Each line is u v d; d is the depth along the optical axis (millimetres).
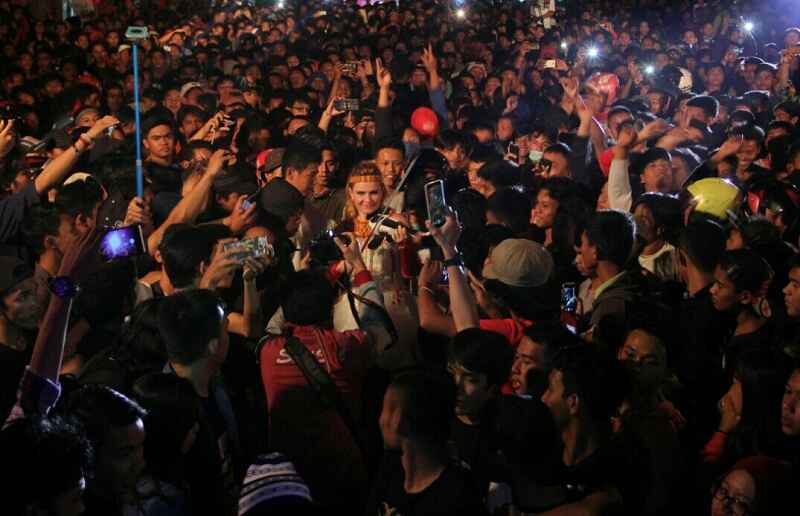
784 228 5941
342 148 7328
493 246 5227
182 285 4445
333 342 3980
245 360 4574
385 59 14641
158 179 6605
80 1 19391
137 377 3891
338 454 3898
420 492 3100
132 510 3117
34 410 3252
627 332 4242
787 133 8367
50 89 11047
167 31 17922
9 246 5047
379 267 4902
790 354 4023
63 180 6254
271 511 2764
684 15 20391
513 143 9008
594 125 7918
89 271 4371
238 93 10719
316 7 20344
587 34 18547
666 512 3533
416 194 5488
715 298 4414
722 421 3830
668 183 6691
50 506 2475
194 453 3453
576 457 3314
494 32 17750
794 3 19500
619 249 4715
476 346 3490
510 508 3303
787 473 3221
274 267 5035
